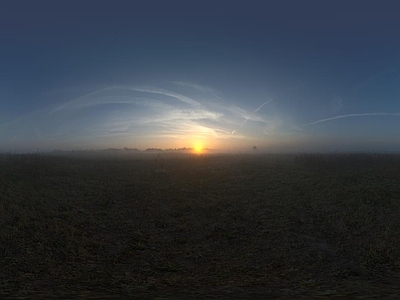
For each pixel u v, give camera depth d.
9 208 13.24
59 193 16.58
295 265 9.58
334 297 6.55
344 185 18.31
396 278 8.27
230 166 27.62
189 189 19.09
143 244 11.27
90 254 10.12
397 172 21.97
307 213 14.59
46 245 10.34
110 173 23.84
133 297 6.57
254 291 7.14
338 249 10.77
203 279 8.29
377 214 13.46
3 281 7.65
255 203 16.56
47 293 6.81
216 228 12.96
